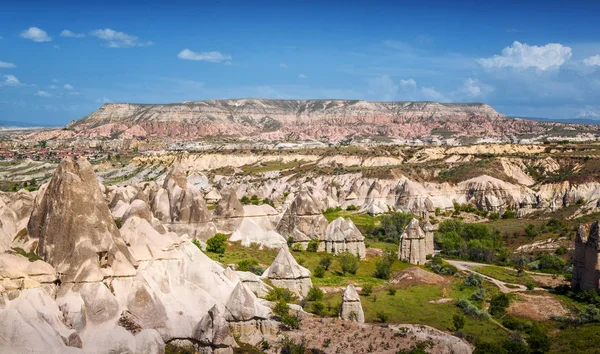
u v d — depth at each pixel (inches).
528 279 4881.9
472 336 3371.1
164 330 2797.7
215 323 2770.7
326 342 3009.4
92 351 2534.5
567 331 3599.9
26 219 3043.8
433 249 6023.6
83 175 2874.0
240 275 3624.5
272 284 3897.6
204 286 3110.2
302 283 3944.4
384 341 3075.8
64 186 2797.7
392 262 5162.4
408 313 3750.0
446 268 5036.9
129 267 2849.4
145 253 3058.6
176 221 5024.6
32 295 2564.0
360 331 3201.3
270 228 5428.2
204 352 2773.1
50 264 2731.3
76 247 2723.9
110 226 2915.8
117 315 2704.2
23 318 2452.0
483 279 4675.2
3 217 3002.0
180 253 3181.6
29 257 2780.5
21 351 2352.4
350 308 3393.2
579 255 4419.3
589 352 3201.3
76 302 2630.4
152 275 2999.5
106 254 2812.5
